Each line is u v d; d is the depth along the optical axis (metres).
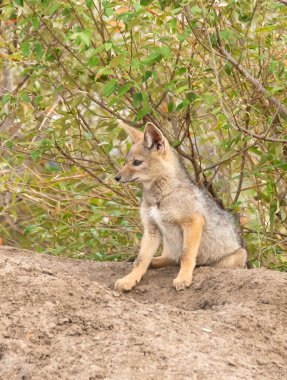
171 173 10.34
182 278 9.85
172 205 10.27
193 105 11.97
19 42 12.37
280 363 7.55
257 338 8.02
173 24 10.96
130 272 10.77
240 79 12.35
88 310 7.98
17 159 12.75
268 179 12.36
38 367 7.03
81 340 7.43
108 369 6.94
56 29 11.91
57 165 15.98
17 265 8.88
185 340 7.58
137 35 11.75
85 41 10.32
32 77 11.95
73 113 12.35
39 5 11.19
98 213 13.05
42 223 13.61
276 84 12.05
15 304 8.02
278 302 8.83
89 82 12.26
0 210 14.26
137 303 8.45
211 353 7.38
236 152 12.41
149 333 7.61
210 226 10.57
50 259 11.11
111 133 12.66
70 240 13.53
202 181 12.55
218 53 11.52
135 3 10.59
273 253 12.73
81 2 11.55
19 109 12.97
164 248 10.74
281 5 11.52
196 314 8.49
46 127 13.43
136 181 10.38
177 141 11.93
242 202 13.22
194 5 10.85
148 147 10.38
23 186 13.16
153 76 11.20
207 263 10.88
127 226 13.09
